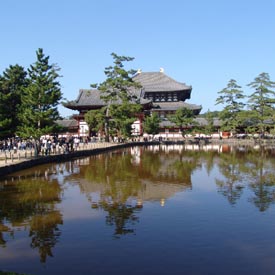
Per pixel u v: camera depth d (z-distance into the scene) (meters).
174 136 127.50
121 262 15.58
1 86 69.19
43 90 52.25
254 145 103.62
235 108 125.94
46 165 48.97
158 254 16.38
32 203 26.11
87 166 48.50
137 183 34.62
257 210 23.70
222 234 18.94
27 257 16.20
